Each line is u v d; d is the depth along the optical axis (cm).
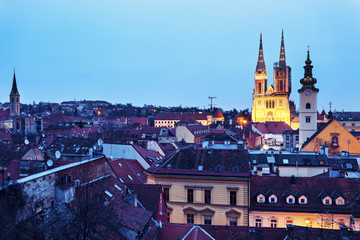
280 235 3622
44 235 2589
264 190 5069
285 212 4769
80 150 8081
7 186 2642
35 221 2598
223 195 5122
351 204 4675
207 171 5231
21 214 2631
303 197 4794
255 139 15988
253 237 3581
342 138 8800
